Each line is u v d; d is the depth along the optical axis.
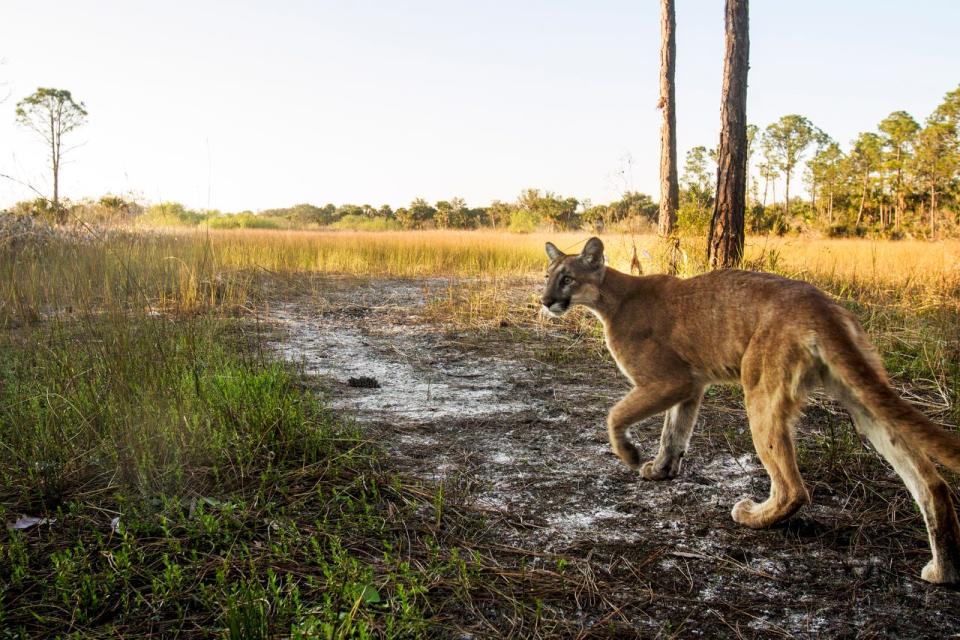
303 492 3.82
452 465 4.42
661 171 13.84
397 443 4.76
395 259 16.62
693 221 11.83
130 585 2.88
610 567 3.23
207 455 4.01
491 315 9.63
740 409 5.64
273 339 8.00
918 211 54.28
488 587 3.01
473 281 13.50
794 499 3.38
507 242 19.89
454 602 2.89
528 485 4.16
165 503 3.46
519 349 7.86
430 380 6.56
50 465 3.76
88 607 2.72
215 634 2.59
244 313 9.23
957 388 5.66
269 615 2.66
